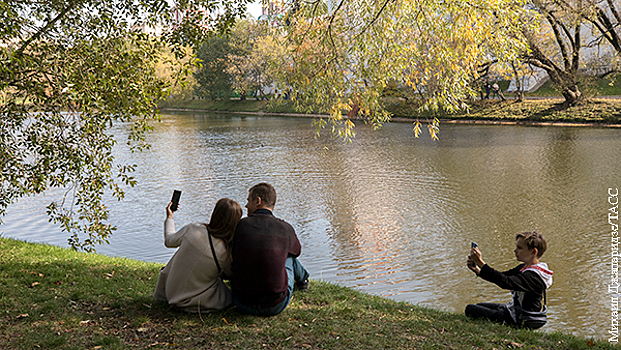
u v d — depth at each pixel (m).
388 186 18.52
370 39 8.95
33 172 8.48
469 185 18.20
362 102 9.08
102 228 9.48
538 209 14.65
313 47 9.22
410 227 13.45
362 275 10.16
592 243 11.52
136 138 8.12
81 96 6.92
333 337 4.34
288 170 22.41
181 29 7.61
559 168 20.66
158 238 13.30
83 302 5.11
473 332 4.73
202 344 4.06
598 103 37.06
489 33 8.55
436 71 8.70
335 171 21.77
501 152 25.30
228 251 4.46
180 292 4.52
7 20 6.52
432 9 8.56
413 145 29.09
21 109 7.75
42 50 7.12
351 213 15.04
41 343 4.06
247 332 4.25
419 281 9.74
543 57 35.53
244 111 64.81
